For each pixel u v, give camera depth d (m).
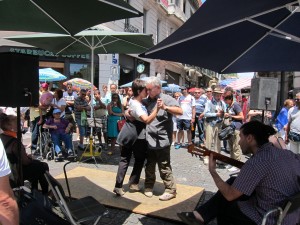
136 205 4.41
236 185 2.64
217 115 6.83
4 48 13.59
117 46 8.09
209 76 41.50
